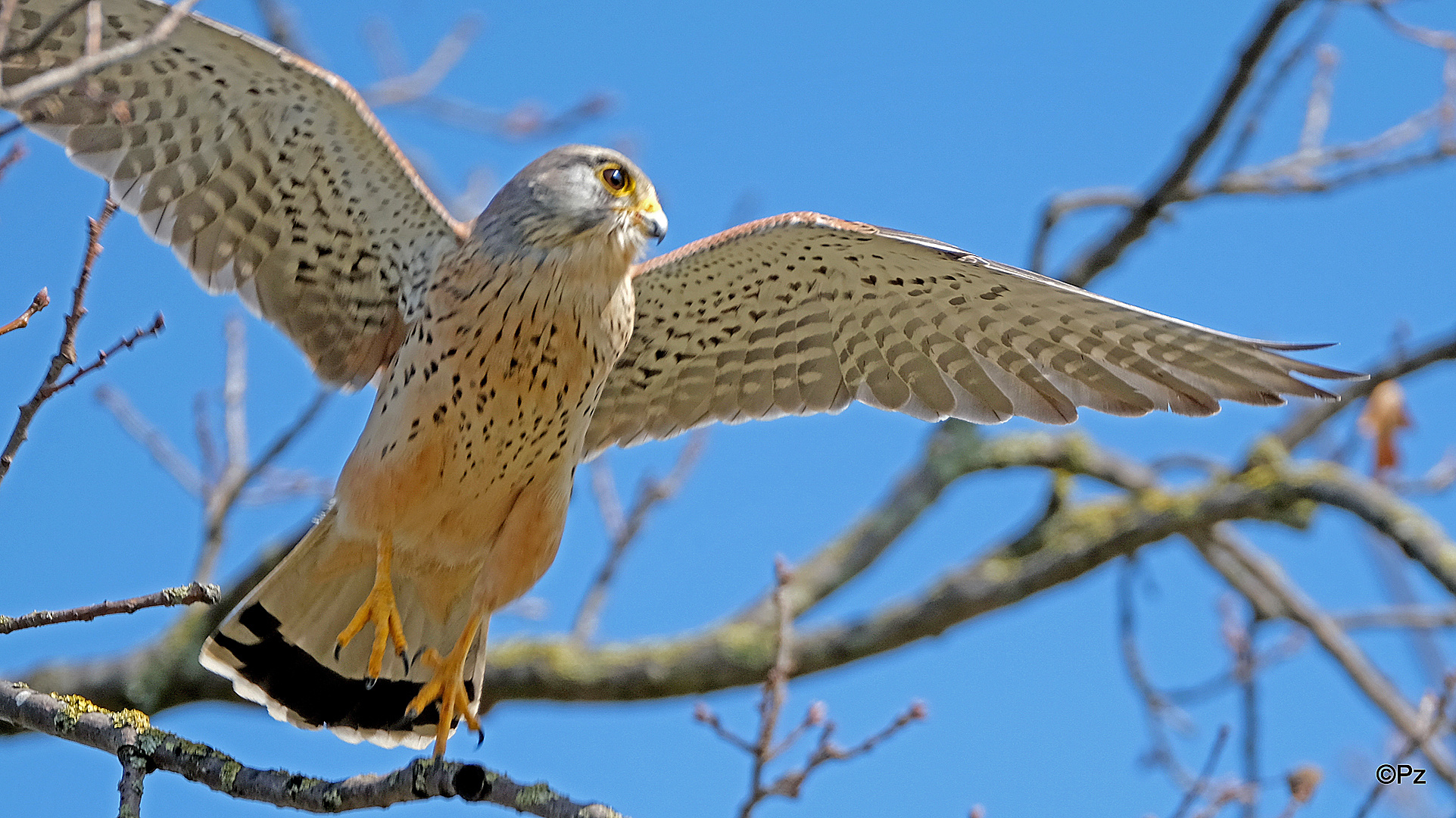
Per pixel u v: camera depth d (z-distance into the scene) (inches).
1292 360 372.2
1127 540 702.5
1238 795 454.0
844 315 430.3
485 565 381.1
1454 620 635.5
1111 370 414.0
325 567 390.6
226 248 401.4
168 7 345.4
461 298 378.6
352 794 298.7
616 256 385.1
